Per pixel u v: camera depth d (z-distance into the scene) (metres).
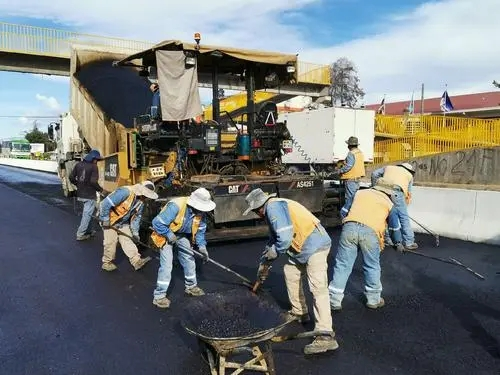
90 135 10.80
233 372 3.46
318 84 31.41
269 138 8.82
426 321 4.48
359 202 4.78
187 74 7.53
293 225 4.03
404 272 6.11
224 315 3.55
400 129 23.47
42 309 4.91
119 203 6.16
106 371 3.60
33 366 3.69
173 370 3.61
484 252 7.09
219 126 8.24
